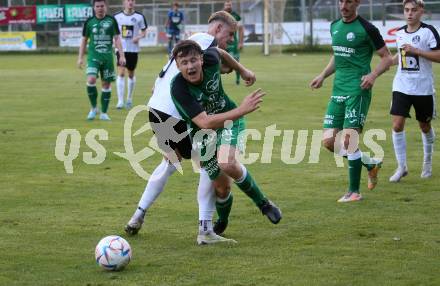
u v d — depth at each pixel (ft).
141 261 23.17
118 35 60.49
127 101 67.26
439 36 35.04
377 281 20.94
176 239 25.80
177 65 23.81
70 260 23.22
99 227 27.32
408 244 24.72
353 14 31.68
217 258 23.43
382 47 31.37
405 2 35.35
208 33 26.16
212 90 24.66
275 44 157.07
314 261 22.93
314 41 162.09
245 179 25.20
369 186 33.45
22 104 68.23
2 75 103.50
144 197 26.12
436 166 39.27
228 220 28.40
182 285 20.76
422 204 30.86
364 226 27.25
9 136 49.16
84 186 34.71
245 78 27.45
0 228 27.17
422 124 36.06
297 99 69.92
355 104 31.71
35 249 24.44
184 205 30.91
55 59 143.74
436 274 21.50
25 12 172.14
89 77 56.95
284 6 161.89
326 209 30.09
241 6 173.68
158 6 173.47
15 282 21.09
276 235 26.18
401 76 35.60
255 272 21.89
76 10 171.94
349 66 32.09
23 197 32.40
